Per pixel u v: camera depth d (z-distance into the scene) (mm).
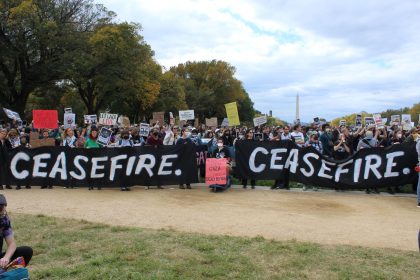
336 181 12094
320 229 7727
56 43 36750
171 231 7367
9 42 35531
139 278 5105
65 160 12469
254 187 12680
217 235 7102
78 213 9000
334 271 5387
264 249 6242
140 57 46438
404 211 9500
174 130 15898
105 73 41125
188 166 12555
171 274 5242
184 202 10305
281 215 8875
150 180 12414
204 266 5547
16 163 12391
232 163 13023
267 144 12617
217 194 11492
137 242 6602
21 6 33000
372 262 5734
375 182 11883
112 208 9523
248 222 8227
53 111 14758
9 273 4188
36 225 7742
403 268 5504
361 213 9234
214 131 18938
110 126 21344
